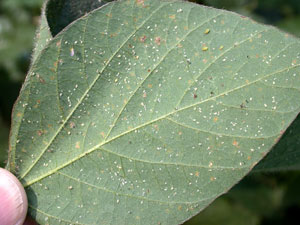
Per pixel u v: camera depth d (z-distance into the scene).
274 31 0.10
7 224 0.12
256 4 0.21
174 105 0.11
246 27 0.11
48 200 0.12
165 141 0.11
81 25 0.11
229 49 0.11
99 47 0.11
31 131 0.12
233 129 0.11
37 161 0.12
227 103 0.11
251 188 0.19
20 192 0.12
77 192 0.12
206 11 0.11
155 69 0.11
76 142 0.12
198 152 0.11
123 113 0.11
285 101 0.10
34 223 0.13
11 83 0.23
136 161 0.11
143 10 0.11
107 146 0.12
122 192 0.12
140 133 0.11
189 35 0.11
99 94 0.11
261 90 0.11
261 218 0.19
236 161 0.11
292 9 0.21
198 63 0.11
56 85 0.11
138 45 0.11
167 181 0.11
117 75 0.11
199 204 0.11
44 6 0.12
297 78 0.10
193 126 0.11
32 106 0.11
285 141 0.13
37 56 0.12
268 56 0.11
